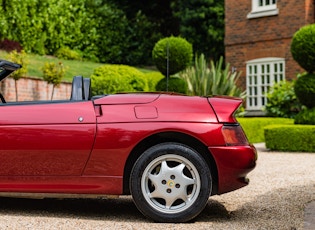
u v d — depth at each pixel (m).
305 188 6.46
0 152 4.66
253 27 18.06
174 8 28.05
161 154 4.52
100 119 4.61
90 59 22.25
